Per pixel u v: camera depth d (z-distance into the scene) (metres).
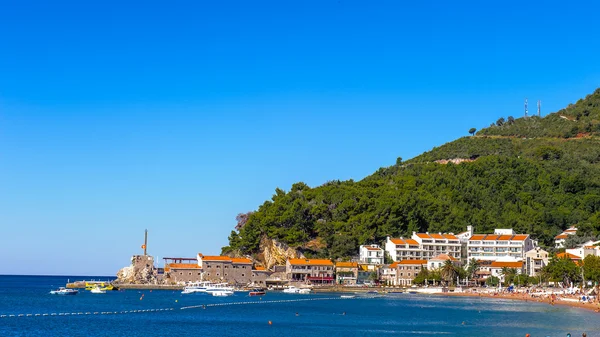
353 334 175.88
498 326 190.12
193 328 189.25
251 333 178.75
